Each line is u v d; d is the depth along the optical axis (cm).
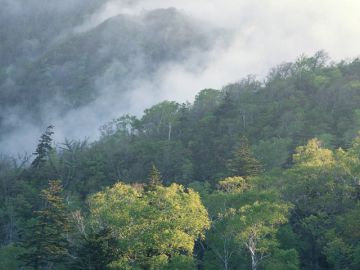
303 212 6219
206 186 8462
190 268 4641
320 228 5694
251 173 7600
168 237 4666
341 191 6062
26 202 9188
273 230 4941
